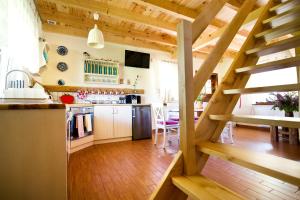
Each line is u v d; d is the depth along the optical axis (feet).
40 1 10.02
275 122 3.12
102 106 12.28
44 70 12.53
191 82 4.18
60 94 13.07
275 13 6.12
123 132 13.06
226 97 4.92
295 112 11.62
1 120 3.02
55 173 3.30
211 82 20.35
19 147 3.12
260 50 4.85
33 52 8.68
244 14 5.65
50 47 12.98
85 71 13.82
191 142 4.05
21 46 6.70
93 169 7.54
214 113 4.68
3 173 3.03
